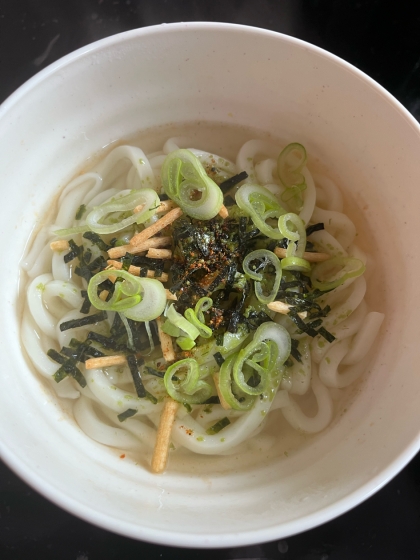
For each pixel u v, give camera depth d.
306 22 0.17
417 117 0.16
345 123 0.13
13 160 0.12
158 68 0.13
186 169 0.13
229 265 0.12
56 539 0.11
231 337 0.12
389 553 0.12
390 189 0.13
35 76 0.12
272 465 0.12
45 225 0.14
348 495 0.09
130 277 0.11
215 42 0.12
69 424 0.12
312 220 0.14
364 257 0.14
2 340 0.12
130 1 0.16
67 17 0.16
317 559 0.12
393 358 0.12
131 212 0.13
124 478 0.11
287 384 0.13
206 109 0.14
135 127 0.14
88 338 0.12
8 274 0.13
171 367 0.11
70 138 0.14
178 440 0.12
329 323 0.13
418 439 0.09
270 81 0.13
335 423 0.12
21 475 0.09
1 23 0.16
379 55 0.17
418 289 0.12
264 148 0.15
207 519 0.09
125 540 0.11
